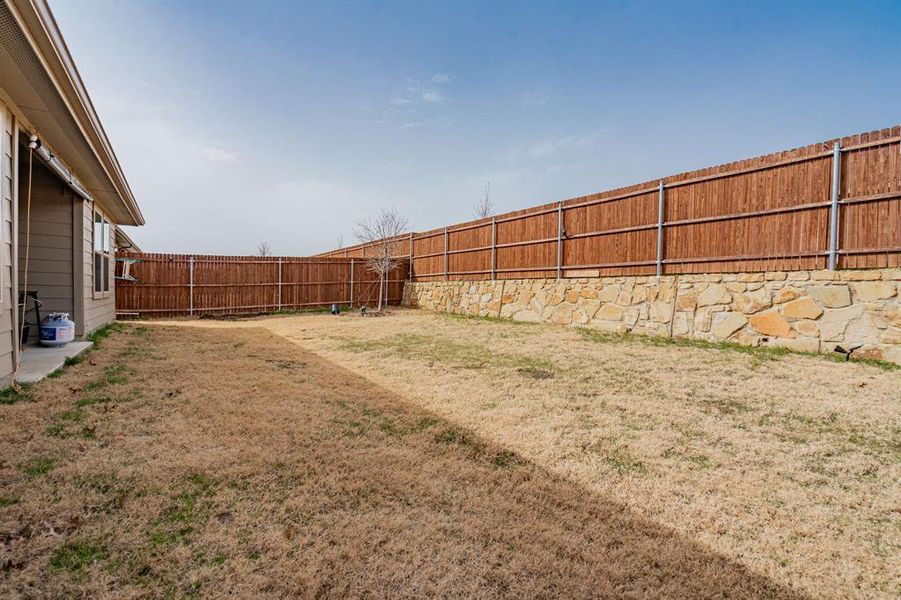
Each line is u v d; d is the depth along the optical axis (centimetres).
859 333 550
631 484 241
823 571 171
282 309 1456
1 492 201
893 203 525
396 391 424
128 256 1155
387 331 904
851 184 558
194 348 641
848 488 239
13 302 379
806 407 377
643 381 471
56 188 627
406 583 157
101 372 448
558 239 984
